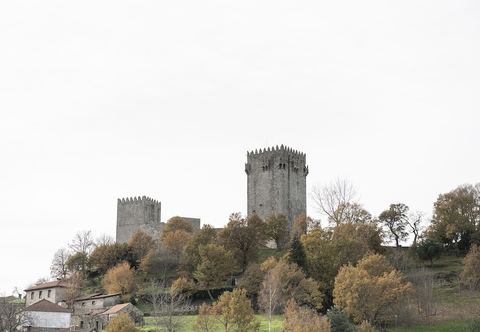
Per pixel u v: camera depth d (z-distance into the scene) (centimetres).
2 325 14875
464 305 15675
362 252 17625
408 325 14250
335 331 12769
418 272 17788
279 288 15350
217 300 17475
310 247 17450
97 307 17925
